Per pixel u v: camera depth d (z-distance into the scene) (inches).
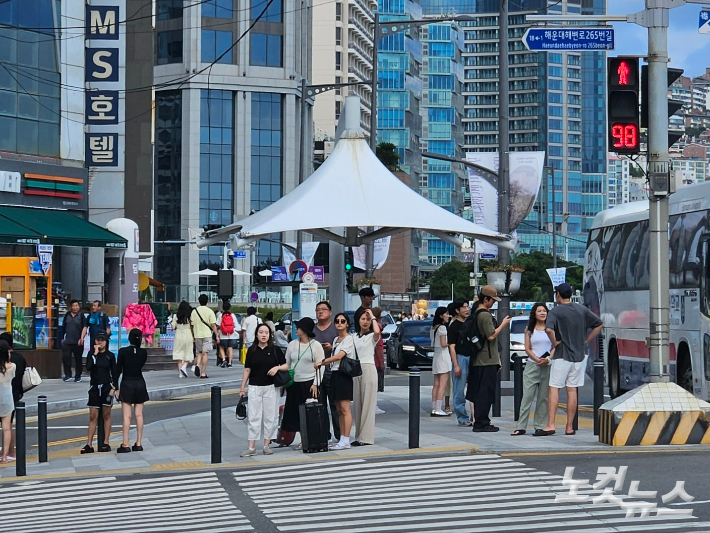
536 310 735.7
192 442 821.9
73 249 1925.4
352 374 695.1
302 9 5093.5
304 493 542.9
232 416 1006.4
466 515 452.8
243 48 4854.8
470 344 765.9
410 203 879.1
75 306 1393.9
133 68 2635.3
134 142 2613.2
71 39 1881.2
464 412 818.2
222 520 473.7
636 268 1019.3
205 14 4840.1
